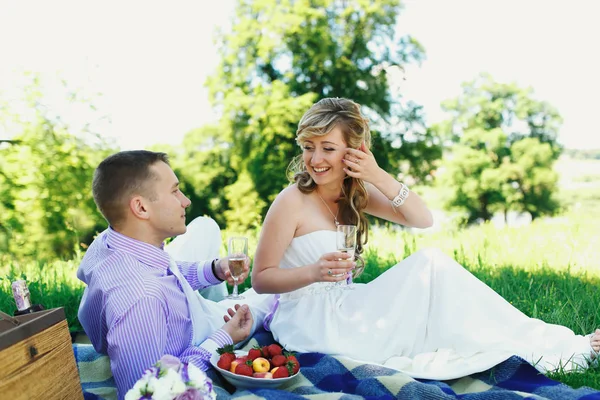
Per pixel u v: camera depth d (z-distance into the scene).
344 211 3.15
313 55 17.58
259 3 18.16
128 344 2.20
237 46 18.30
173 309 2.46
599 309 3.66
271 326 3.01
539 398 2.23
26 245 13.16
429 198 19.16
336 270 2.71
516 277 4.66
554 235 7.40
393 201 3.07
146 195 2.39
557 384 2.49
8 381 1.67
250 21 18.30
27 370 1.75
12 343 1.71
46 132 13.73
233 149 17.97
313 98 17.06
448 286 2.79
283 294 3.00
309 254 2.97
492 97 19.64
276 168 17.33
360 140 2.98
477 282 2.83
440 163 19.12
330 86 17.94
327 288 2.91
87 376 2.72
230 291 4.37
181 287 2.63
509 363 2.62
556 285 4.46
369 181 3.00
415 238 6.43
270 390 2.26
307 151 2.96
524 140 19.22
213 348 2.55
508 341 2.73
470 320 2.75
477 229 8.79
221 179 18.11
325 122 2.88
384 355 2.75
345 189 3.14
